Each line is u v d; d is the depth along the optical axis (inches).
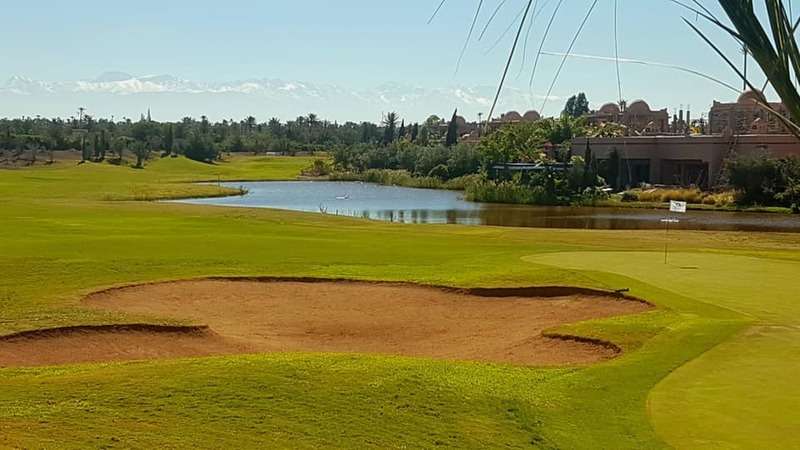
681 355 546.3
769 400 430.3
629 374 500.1
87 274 957.8
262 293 911.0
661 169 3277.6
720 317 689.0
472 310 844.0
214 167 6141.7
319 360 517.3
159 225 1755.7
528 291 888.3
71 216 1982.0
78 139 6594.5
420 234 1659.7
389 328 786.8
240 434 379.2
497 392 456.8
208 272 995.3
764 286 849.5
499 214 2864.2
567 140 3422.7
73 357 641.6
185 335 715.4
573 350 648.4
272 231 1649.9
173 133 7160.4
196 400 427.5
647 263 1039.6
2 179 4163.4
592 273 946.1
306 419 402.6
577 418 414.9
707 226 2400.3
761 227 2363.4
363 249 1262.3
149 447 358.0
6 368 526.6
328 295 906.7
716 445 363.3
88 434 372.8
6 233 1459.2
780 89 94.3
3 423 386.6
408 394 446.3
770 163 2891.2
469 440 382.3
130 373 482.6
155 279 944.3
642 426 396.2
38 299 801.6
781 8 93.5
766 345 566.6
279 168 6186.0
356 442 375.2
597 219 2664.9
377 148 5679.1
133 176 4923.7
